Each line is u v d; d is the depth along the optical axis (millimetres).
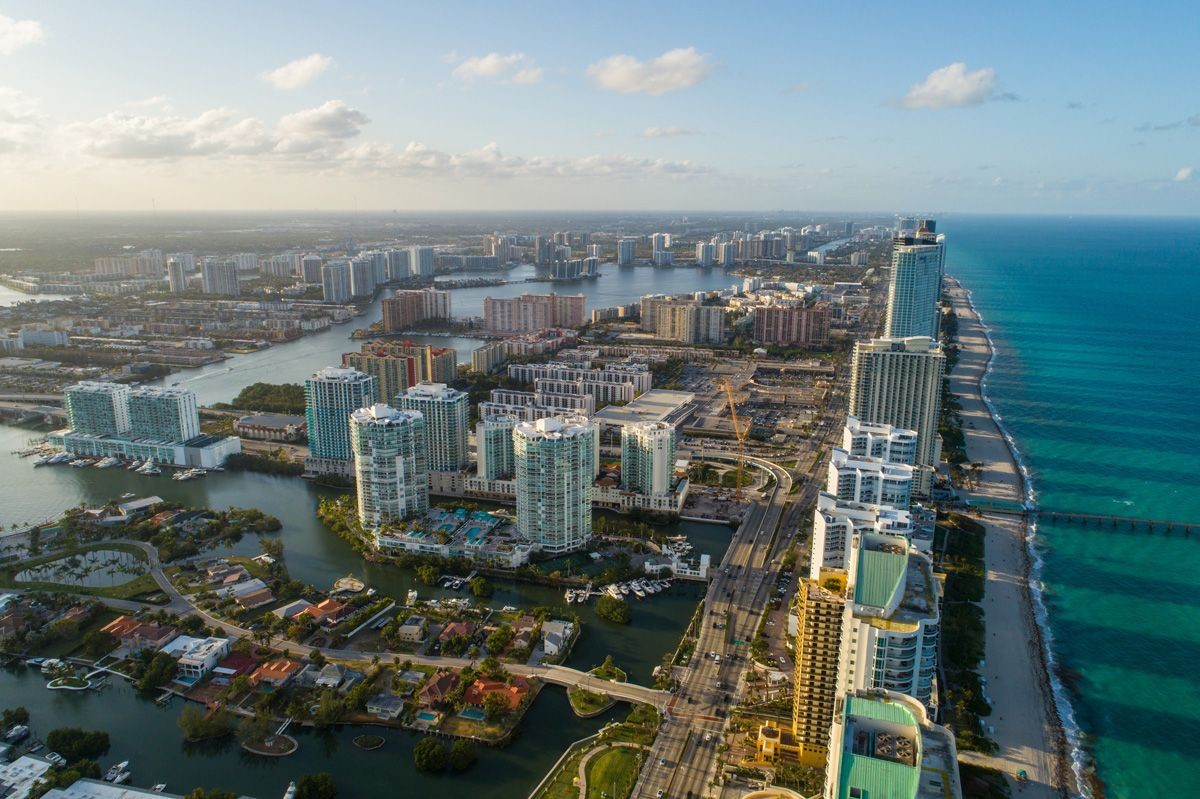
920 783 193625
